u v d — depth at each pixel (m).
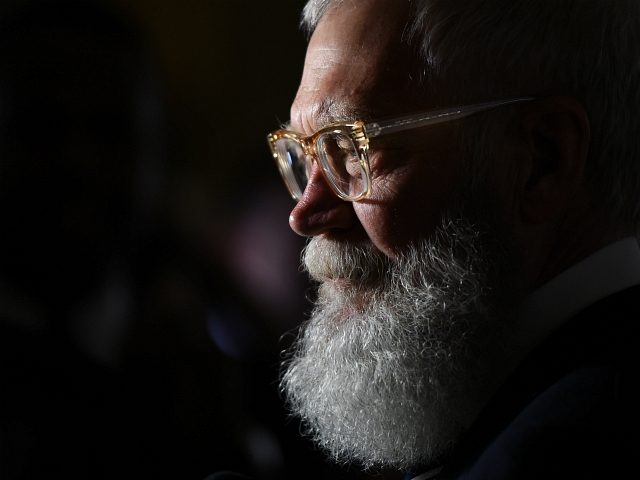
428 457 1.88
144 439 1.85
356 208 1.86
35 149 1.71
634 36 1.82
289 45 7.00
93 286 1.76
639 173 1.83
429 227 1.81
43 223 1.70
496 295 1.79
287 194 4.66
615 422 1.47
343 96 1.84
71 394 1.71
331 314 1.91
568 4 1.79
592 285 1.77
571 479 1.42
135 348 1.99
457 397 1.81
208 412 2.43
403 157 1.81
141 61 1.87
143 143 1.85
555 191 1.79
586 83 1.78
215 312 3.40
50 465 1.68
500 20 1.78
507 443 1.49
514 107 1.79
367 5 1.87
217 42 6.96
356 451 1.97
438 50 1.79
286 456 3.18
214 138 6.87
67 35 1.77
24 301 1.71
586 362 1.60
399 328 1.82
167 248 3.16
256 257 4.51
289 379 2.06
